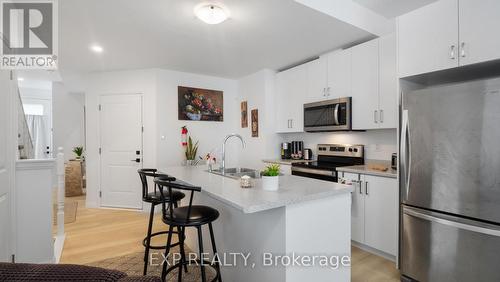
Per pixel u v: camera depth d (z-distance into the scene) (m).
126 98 4.38
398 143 2.25
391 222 2.44
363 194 2.70
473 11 1.81
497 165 1.60
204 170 2.83
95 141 4.49
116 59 3.79
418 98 2.01
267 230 1.67
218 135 4.93
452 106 1.81
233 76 4.85
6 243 1.96
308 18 2.52
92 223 3.70
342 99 3.18
